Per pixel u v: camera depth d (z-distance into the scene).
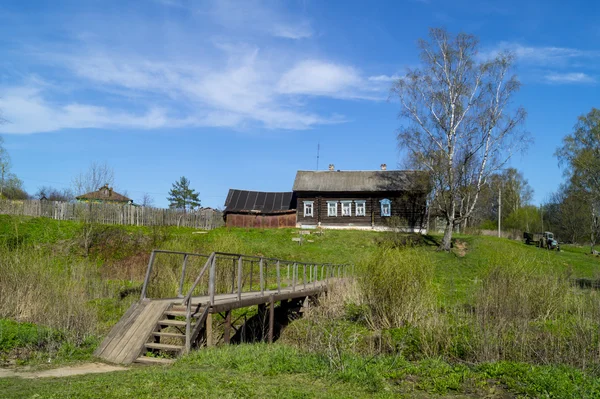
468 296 16.84
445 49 39.22
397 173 51.41
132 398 7.22
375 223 49.38
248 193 54.56
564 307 14.85
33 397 7.15
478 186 39.69
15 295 14.46
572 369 9.55
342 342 11.73
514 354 10.85
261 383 8.37
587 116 52.25
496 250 17.84
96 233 34.78
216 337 15.08
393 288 14.69
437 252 39.12
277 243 41.12
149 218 43.03
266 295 15.45
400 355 10.70
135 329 11.82
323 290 20.30
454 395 8.29
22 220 36.53
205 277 21.05
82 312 13.57
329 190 49.94
